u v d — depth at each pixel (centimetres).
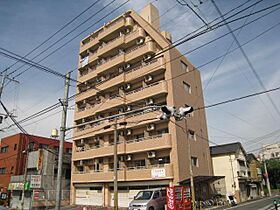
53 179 3325
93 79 3425
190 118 2845
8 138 3972
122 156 2797
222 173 3509
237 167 3438
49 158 3372
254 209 2139
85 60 3634
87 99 3516
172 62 2728
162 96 2652
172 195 1686
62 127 1426
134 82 2959
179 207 1691
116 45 3147
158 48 2852
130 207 1869
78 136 3136
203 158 2933
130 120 2792
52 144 4122
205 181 2731
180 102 2688
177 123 2533
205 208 2395
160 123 2622
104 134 3105
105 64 3198
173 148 2422
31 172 3500
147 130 2656
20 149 3728
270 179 5475
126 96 2888
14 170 3622
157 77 2770
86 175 3102
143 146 2581
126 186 2745
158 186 2455
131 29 3175
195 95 3086
